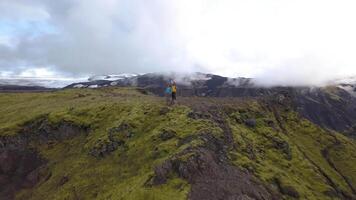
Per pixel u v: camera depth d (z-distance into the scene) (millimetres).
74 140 64938
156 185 42469
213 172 44156
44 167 60750
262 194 44250
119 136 58469
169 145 50062
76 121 68125
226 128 61312
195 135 51281
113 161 53969
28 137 68625
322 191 61812
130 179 47000
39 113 74688
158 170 44219
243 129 68438
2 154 65188
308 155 87062
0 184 60375
